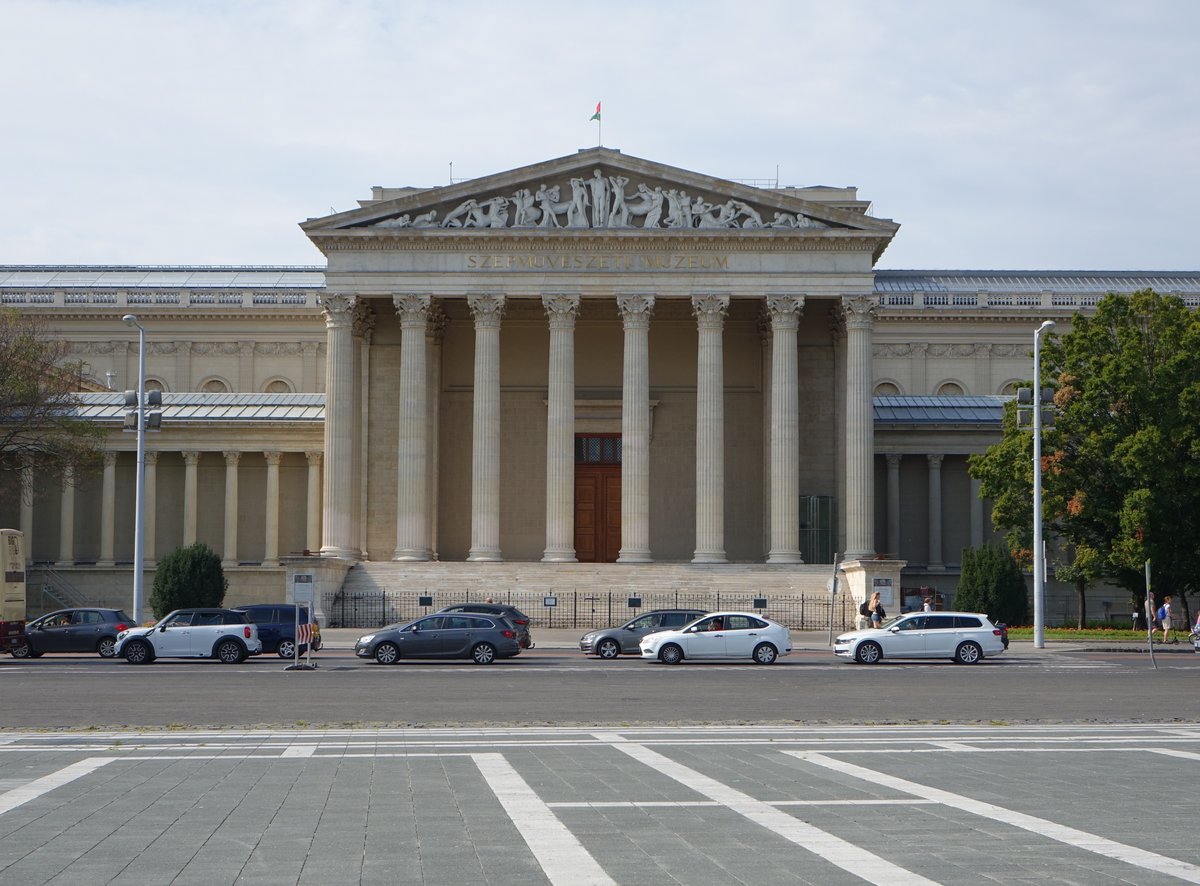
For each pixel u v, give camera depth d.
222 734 34.72
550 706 42.97
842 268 100.50
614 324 113.88
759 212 101.50
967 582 90.62
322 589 91.19
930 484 116.12
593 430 112.88
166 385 137.38
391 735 34.38
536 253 101.06
